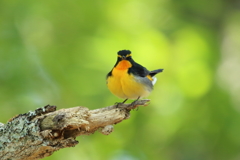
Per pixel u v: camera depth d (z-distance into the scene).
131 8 14.80
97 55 12.84
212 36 17.00
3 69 11.38
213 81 14.10
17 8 12.47
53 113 6.79
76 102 12.20
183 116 13.51
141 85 9.21
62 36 13.11
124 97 9.68
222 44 17.56
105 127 7.27
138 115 13.35
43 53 12.52
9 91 11.20
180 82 13.96
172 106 13.72
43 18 12.99
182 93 13.88
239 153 13.04
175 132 13.46
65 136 7.00
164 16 16.55
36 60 12.21
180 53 14.93
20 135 6.64
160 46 14.02
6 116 10.88
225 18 18.12
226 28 18.05
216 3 17.97
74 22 13.21
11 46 11.75
